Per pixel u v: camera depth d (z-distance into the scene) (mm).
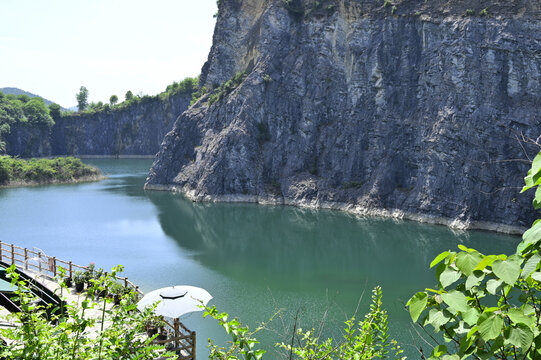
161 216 67000
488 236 54469
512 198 56781
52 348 6211
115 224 60438
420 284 35938
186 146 100812
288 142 84875
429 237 54125
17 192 93562
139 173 136750
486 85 62719
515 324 3430
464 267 3646
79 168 117812
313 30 86938
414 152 70188
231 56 105750
